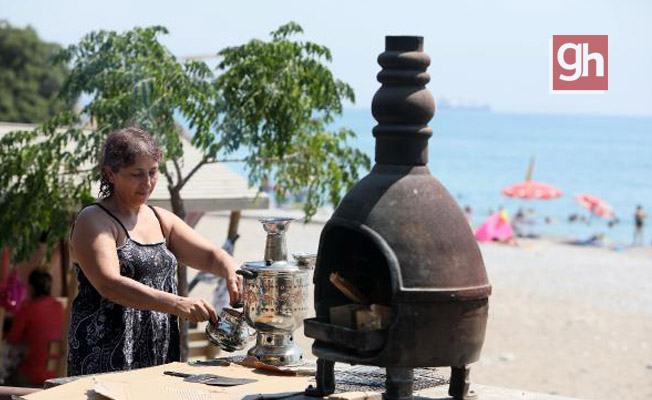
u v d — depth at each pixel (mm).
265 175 9344
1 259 10867
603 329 23500
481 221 66500
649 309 26922
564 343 21547
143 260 4539
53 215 9211
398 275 3484
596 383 17906
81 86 9086
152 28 9148
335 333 3658
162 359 4641
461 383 3799
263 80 8891
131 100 8578
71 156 9062
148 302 4320
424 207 3584
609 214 60000
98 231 4438
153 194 10703
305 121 9414
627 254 45250
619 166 139625
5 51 56719
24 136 9312
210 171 11773
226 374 4207
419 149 3688
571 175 119062
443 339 3537
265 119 9000
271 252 4383
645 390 17438
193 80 8789
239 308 4586
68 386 3941
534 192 51531
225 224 41969
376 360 3549
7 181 9211
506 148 181875
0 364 10195
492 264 36844
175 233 4793
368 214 3596
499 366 19062
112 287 4344
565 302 27562
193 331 11141
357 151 9891
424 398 3830
